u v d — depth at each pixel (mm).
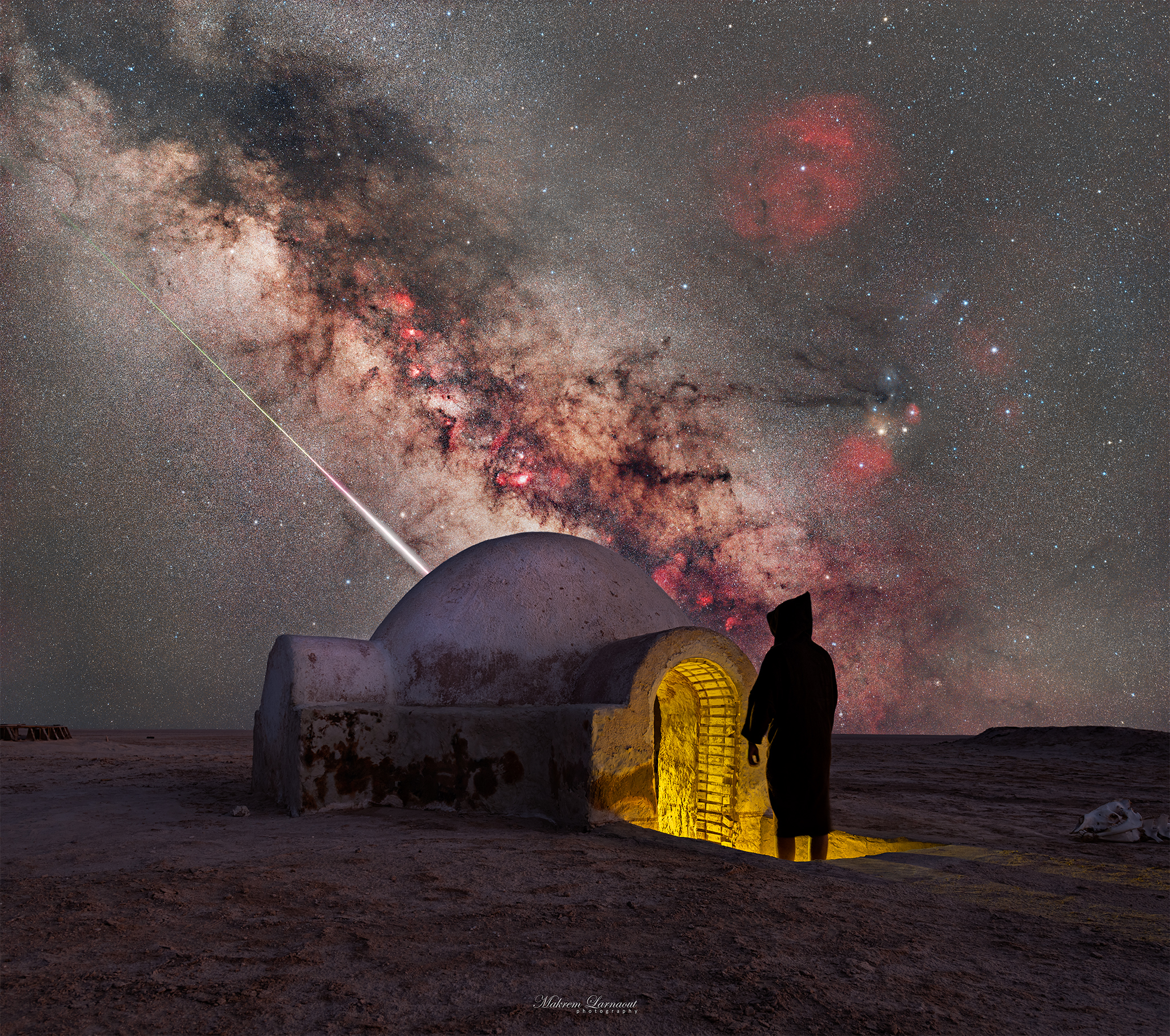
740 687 6562
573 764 5816
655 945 3012
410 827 5680
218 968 2750
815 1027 2271
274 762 7055
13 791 8023
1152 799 9781
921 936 3145
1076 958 2914
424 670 6871
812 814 4973
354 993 2523
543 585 7121
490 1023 2295
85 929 3193
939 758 19609
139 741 21906
